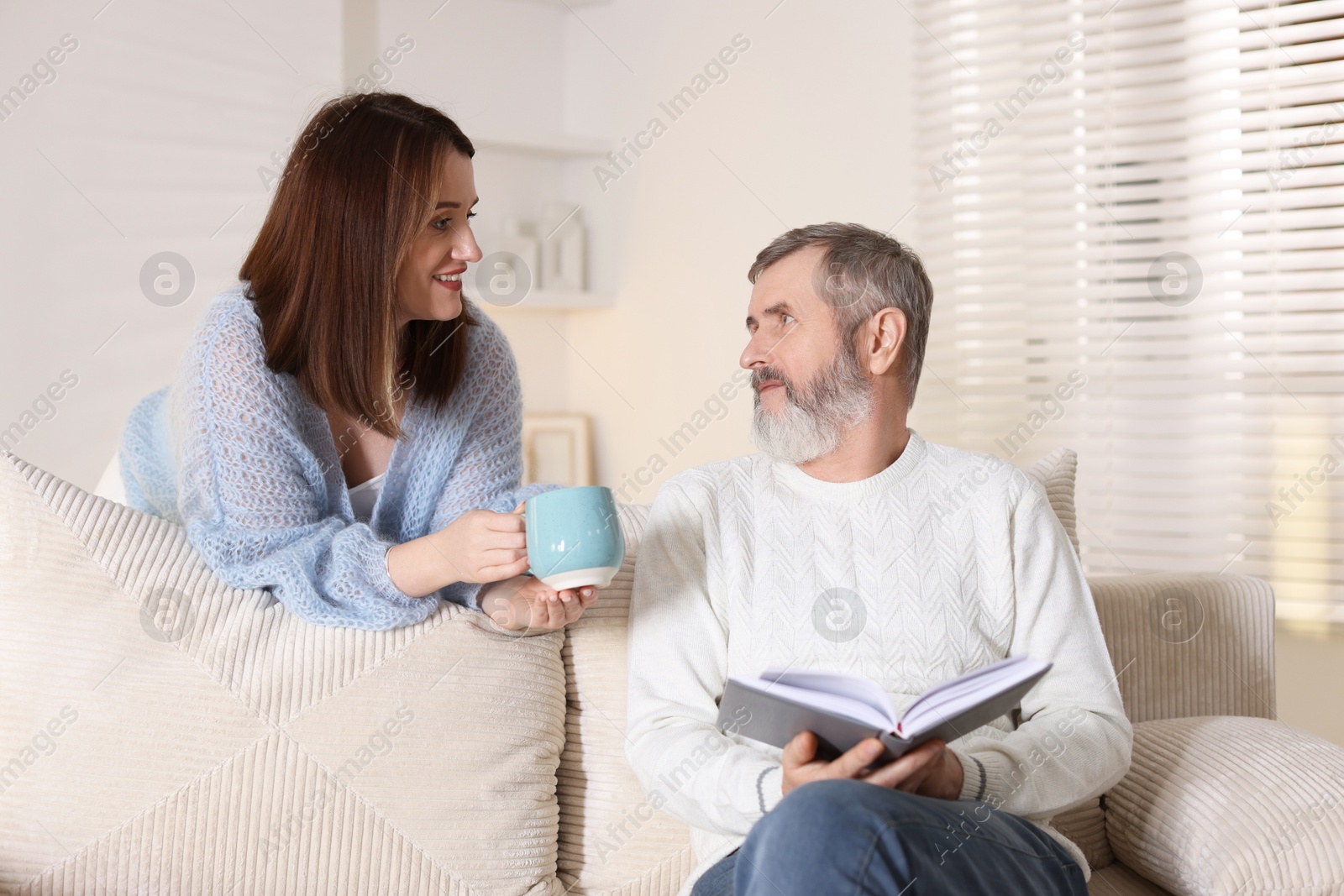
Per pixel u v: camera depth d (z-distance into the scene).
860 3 2.53
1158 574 1.50
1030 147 2.32
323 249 1.21
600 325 3.10
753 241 2.74
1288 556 2.04
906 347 1.20
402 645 1.12
